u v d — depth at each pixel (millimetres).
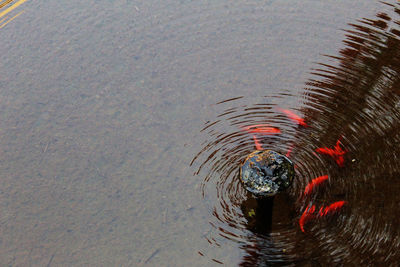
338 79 4719
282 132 4438
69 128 4531
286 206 4160
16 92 4742
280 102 4605
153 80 4773
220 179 4258
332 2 5309
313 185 4211
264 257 4008
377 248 4004
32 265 4039
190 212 4160
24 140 4492
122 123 4539
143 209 4180
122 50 4984
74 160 4387
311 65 4828
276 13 5234
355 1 5301
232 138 4426
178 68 4844
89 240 4094
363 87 4656
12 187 4301
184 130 4484
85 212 4188
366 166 4262
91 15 5285
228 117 4539
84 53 4977
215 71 4816
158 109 4598
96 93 4711
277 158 4043
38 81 4805
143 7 5340
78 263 4031
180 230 4105
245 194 4203
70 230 4133
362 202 4141
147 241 4078
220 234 4086
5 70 4887
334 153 4320
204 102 4629
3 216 4195
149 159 4363
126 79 4785
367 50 4898
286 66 4828
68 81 4793
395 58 4828
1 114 4625
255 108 4578
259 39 5027
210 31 5109
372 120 4461
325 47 4945
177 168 4312
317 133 4418
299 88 4684
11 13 5355
